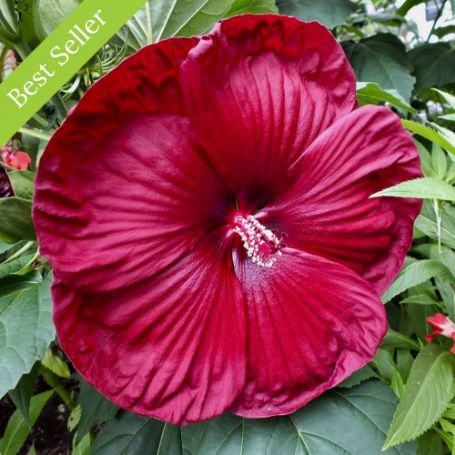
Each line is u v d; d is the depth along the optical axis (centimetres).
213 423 35
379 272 34
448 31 74
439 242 40
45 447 59
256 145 30
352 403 34
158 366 30
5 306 33
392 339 40
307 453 33
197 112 28
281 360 32
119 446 40
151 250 29
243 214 33
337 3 56
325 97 32
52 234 27
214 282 31
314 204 33
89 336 29
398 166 32
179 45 27
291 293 33
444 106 70
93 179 27
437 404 32
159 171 28
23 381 39
